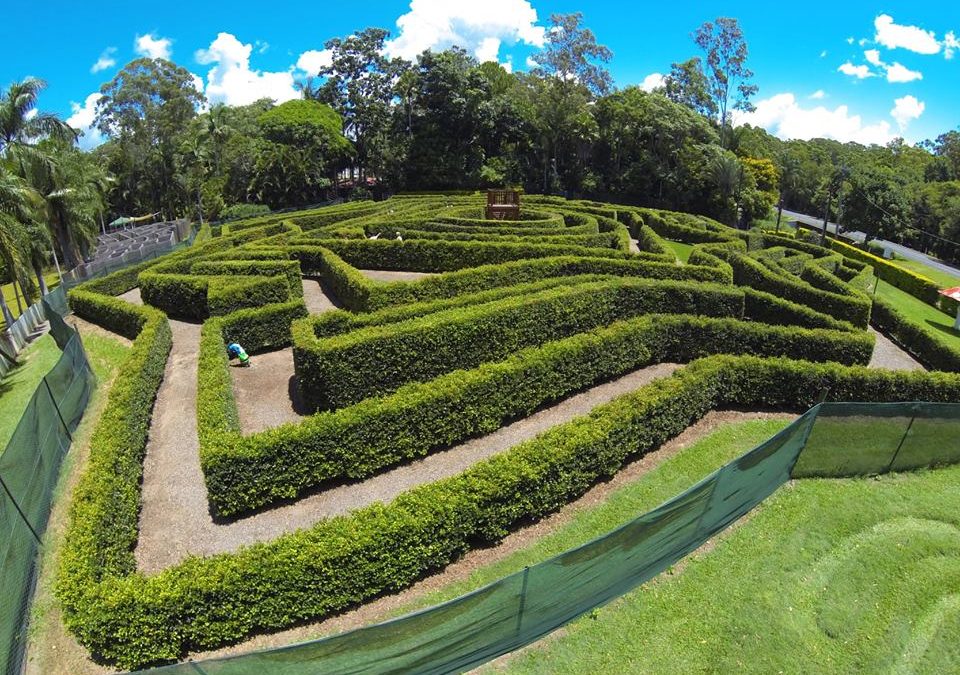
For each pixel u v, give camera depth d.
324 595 10.65
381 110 84.69
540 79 77.56
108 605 9.43
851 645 10.75
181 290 27.42
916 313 39.09
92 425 18.69
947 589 12.07
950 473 15.79
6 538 10.96
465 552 12.34
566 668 9.84
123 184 86.75
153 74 84.44
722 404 18.78
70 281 37.72
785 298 30.62
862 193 71.50
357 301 25.84
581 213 51.88
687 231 50.84
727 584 11.70
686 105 88.38
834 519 13.73
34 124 41.97
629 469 15.41
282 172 77.00
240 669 7.98
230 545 12.80
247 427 17.30
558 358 18.19
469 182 77.69
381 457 15.05
